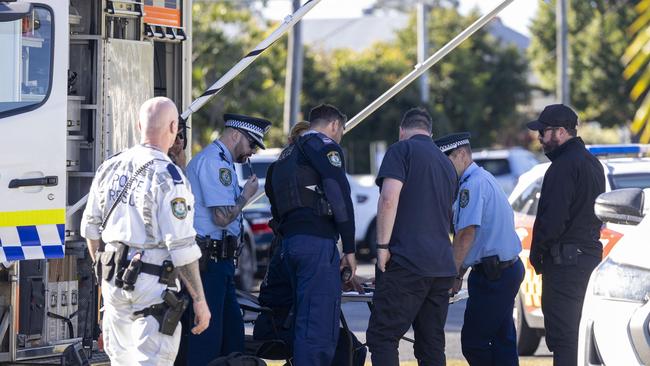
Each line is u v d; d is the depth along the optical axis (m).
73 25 14.10
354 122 15.83
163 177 10.58
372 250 40.50
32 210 12.40
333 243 13.20
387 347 13.26
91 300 13.93
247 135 13.87
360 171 79.62
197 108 14.01
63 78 12.59
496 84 92.06
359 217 40.22
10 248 12.30
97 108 14.05
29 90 12.45
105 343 11.05
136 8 14.52
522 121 94.94
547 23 85.69
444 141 14.56
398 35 94.56
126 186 10.69
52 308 13.53
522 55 93.69
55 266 13.56
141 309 10.63
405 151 13.33
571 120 14.41
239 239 14.00
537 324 19.38
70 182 14.09
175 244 10.50
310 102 81.12
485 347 14.86
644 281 10.30
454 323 23.77
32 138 12.40
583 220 14.28
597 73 74.06
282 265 14.16
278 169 13.46
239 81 64.69
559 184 14.20
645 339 9.91
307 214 13.13
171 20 15.23
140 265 10.56
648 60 14.99
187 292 11.64
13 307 12.90
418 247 13.16
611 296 10.55
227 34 67.06
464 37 15.73
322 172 13.05
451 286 13.55
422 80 80.94
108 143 14.13
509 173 54.47
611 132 81.88
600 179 14.41
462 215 14.38
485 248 14.51
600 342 10.45
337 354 13.73
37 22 12.48
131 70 14.48
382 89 80.12
